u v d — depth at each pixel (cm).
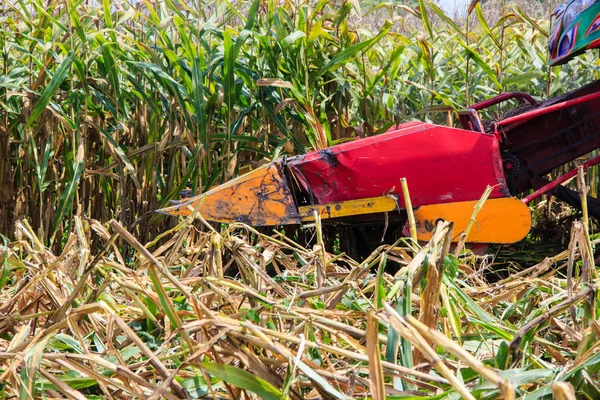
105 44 491
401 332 132
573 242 223
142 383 174
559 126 451
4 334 236
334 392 164
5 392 186
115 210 557
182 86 502
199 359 185
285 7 575
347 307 242
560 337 225
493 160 396
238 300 250
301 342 172
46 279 248
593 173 635
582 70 686
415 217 402
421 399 162
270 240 304
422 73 649
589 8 412
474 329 230
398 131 409
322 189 403
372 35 571
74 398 173
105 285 233
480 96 736
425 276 210
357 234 487
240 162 534
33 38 500
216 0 546
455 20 740
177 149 541
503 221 397
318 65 530
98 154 557
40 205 488
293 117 534
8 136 511
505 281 292
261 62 544
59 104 529
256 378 166
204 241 302
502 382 117
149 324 231
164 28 539
